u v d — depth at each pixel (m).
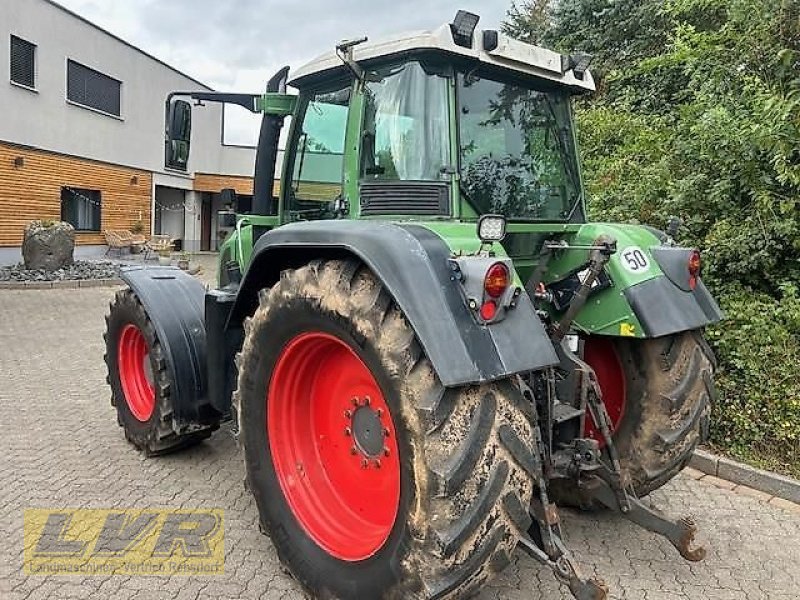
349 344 2.61
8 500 3.86
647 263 3.33
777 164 4.78
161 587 3.04
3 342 8.49
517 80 3.30
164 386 4.23
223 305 3.74
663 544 3.50
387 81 3.06
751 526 3.75
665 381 3.36
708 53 5.97
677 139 5.96
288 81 3.65
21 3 16.67
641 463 3.40
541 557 2.54
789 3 5.06
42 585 3.03
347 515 2.98
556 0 12.48
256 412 3.12
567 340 3.21
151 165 23.11
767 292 5.30
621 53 9.98
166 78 23.69
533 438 2.46
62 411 5.58
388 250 2.45
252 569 3.21
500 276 2.38
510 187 3.25
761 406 4.55
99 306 11.62
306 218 3.68
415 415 2.33
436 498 2.29
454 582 2.32
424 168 2.98
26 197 17.20
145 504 3.85
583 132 7.88
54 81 18.06
